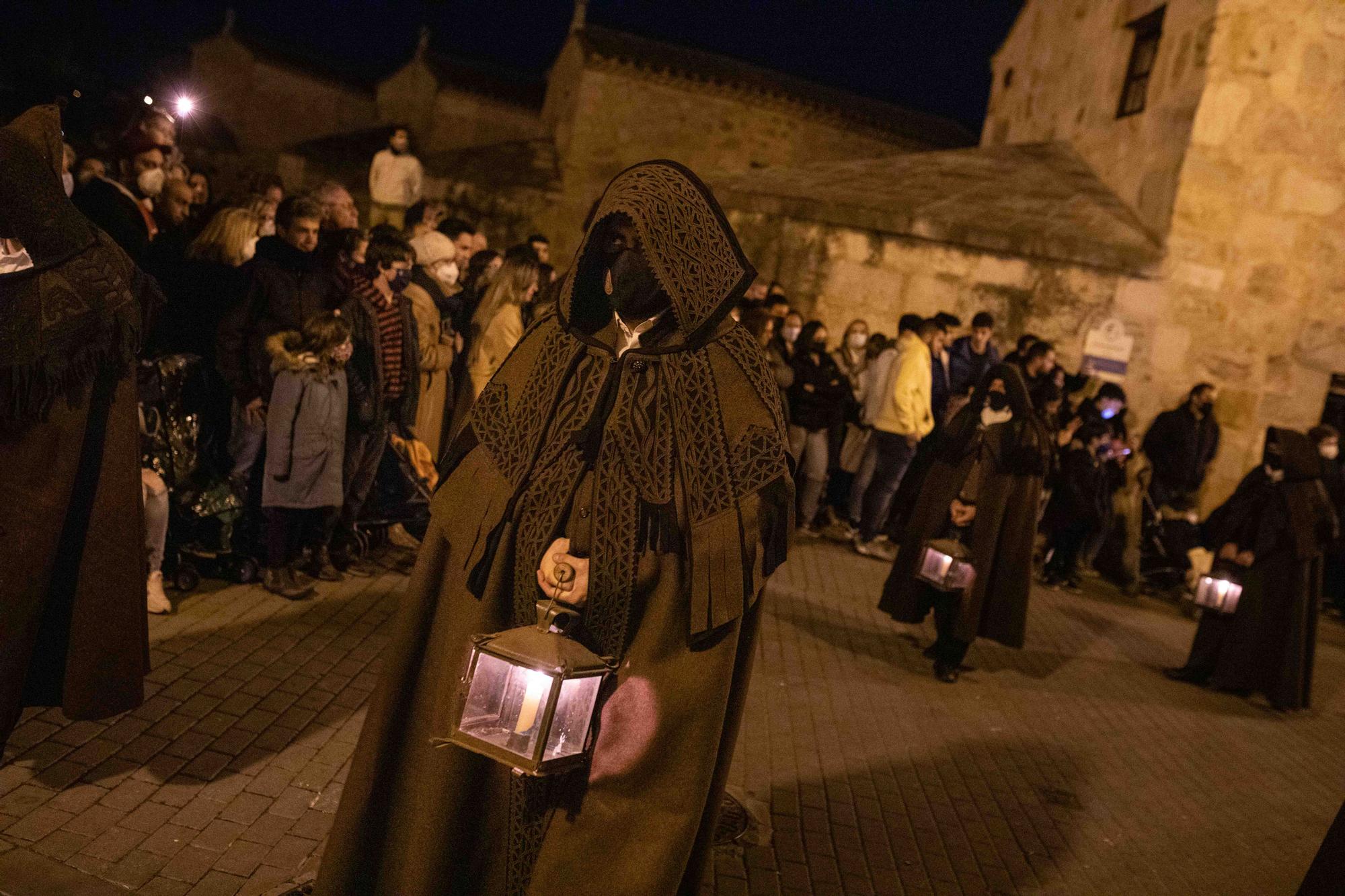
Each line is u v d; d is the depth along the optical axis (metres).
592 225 2.38
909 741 5.32
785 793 4.40
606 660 2.25
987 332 10.20
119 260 3.12
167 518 4.95
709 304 2.36
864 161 14.30
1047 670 7.15
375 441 6.11
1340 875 2.90
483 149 23.66
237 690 4.34
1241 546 7.33
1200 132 11.91
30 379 2.89
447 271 7.34
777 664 6.12
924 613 6.40
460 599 2.46
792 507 2.42
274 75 28.94
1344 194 12.05
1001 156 14.76
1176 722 6.59
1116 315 12.12
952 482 6.20
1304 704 7.29
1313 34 11.84
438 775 2.45
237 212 5.81
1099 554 10.54
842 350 10.45
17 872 2.90
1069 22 15.62
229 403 5.79
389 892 2.53
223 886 3.04
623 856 2.30
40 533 2.97
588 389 2.38
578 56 22.89
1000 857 4.23
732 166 22.92
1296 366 12.20
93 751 3.65
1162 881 4.32
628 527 2.32
